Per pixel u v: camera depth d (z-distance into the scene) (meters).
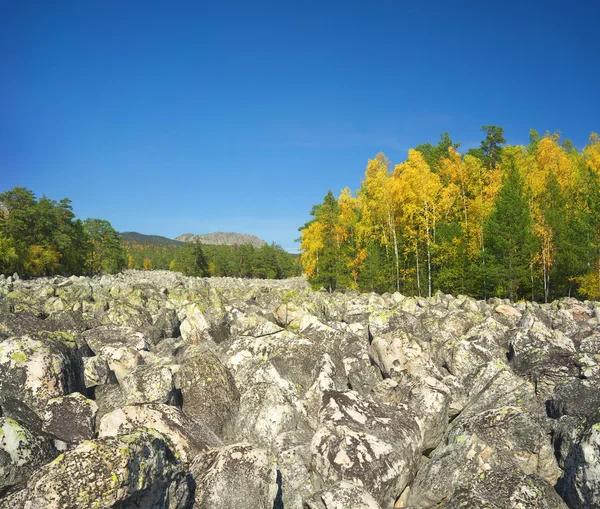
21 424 7.58
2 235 83.06
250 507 6.63
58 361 9.65
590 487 6.91
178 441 8.06
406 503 7.86
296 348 14.30
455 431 9.03
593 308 27.00
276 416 9.39
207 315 18.91
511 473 7.38
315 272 76.38
